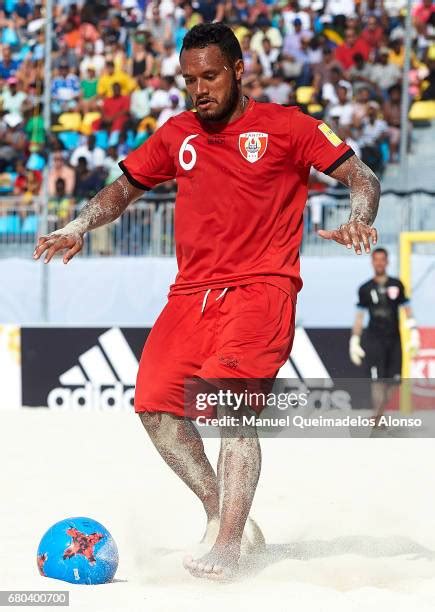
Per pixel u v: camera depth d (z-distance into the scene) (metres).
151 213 43.62
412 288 41.22
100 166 48.97
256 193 12.81
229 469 12.20
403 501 19.27
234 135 12.88
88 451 27.97
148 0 53.03
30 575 12.47
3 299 43.69
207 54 12.69
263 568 12.91
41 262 43.38
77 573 11.82
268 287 12.80
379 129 47.34
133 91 50.81
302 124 12.89
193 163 13.01
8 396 41.12
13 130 50.50
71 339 40.59
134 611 10.29
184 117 13.45
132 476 23.36
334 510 18.36
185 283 13.19
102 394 40.16
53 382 40.75
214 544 12.07
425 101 47.69
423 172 46.59
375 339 36.31
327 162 12.84
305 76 49.25
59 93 51.41
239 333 12.46
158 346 13.06
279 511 18.31
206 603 10.59
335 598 10.84
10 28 53.31
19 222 44.88
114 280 42.91
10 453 27.47
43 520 17.48
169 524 17.20
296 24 50.38
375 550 14.42
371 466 24.06
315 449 27.55
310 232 43.19
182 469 13.28
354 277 41.72
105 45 52.41
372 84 48.28
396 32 49.09
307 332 37.75
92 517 17.83
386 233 42.62
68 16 53.47
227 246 12.95
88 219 13.84
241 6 52.09
